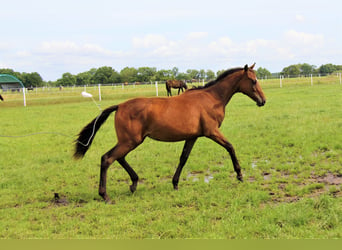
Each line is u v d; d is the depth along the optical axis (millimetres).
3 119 18203
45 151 10414
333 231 4145
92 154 9641
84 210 5555
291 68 89438
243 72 6566
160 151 9414
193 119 6051
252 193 5633
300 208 4770
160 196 6000
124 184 7055
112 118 16812
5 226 5012
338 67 94375
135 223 4852
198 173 7543
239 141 9922
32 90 47938
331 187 5715
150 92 35156
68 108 23000
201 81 41812
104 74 91938
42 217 5367
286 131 10633
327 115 12703
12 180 7531
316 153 8188
